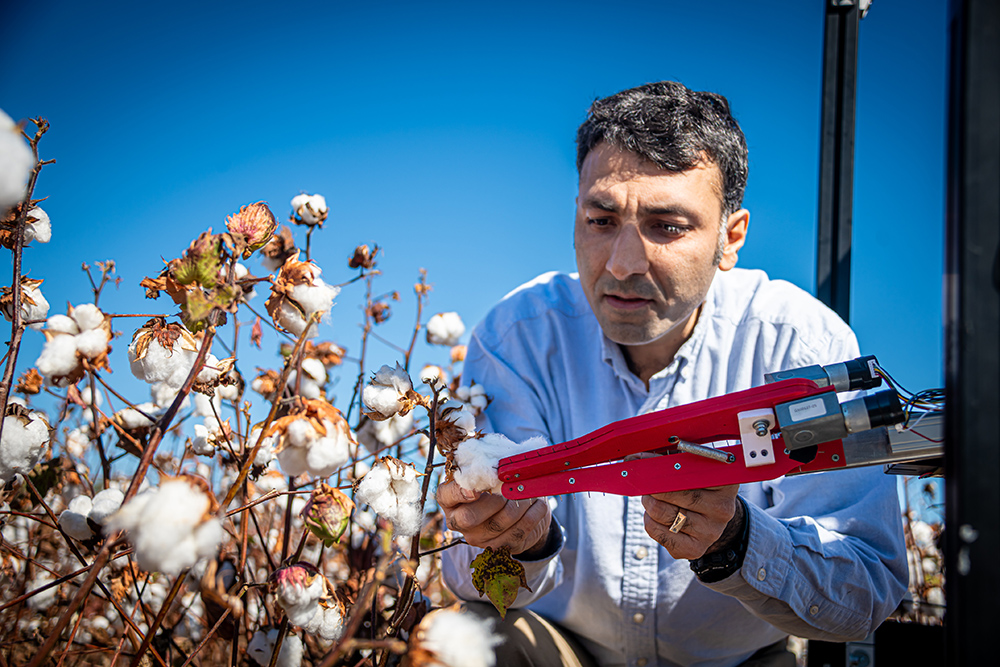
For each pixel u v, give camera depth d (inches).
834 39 92.0
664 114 57.9
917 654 65.6
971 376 24.7
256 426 54.2
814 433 36.8
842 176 90.3
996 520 24.0
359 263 83.3
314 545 76.5
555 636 68.4
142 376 41.8
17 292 43.1
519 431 74.1
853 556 57.4
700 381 71.6
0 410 40.9
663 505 44.1
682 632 68.3
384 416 44.8
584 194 61.0
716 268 62.7
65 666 67.1
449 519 46.7
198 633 78.9
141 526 29.4
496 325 81.2
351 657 61.9
